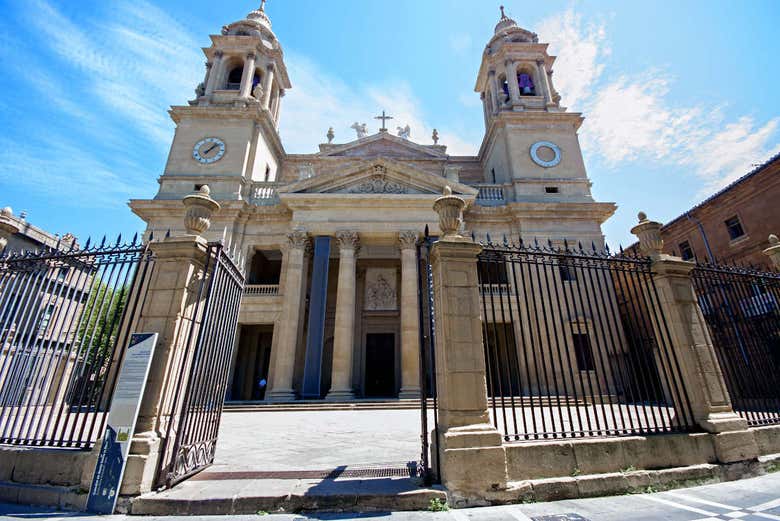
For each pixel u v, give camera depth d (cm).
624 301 699
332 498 476
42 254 656
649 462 571
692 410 654
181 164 2503
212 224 2350
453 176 2486
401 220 2258
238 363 2492
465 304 591
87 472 499
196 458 592
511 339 2056
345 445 834
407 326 2008
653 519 437
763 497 504
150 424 524
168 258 611
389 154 3119
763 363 757
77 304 621
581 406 1491
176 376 572
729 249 2084
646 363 659
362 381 2505
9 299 645
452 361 560
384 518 450
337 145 3181
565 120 2720
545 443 547
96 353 580
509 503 493
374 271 2728
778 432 680
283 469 611
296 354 2069
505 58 2955
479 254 634
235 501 471
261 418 1391
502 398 560
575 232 2378
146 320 577
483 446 512
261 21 3123
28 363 603
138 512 464
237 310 765
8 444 565
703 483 569
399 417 1367
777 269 876
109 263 631
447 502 482
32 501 496
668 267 723
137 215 2323
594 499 512
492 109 2994
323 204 2273
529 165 2603
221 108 2595
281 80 3219
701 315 711
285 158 3108
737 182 1986
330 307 2742
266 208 2384
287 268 2327
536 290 2100
